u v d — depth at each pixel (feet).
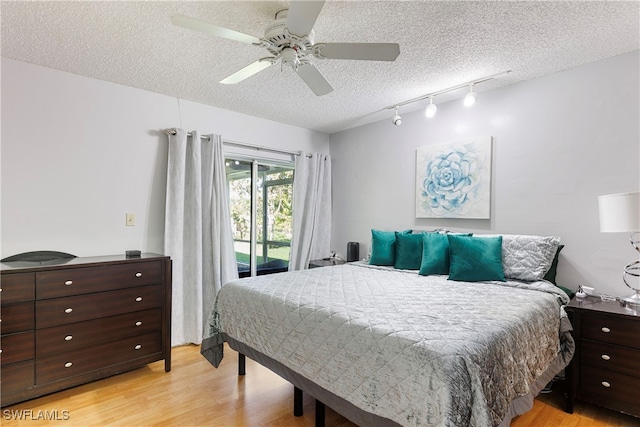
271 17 6.28
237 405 7.02
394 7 5.96
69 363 7.32
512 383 4.78
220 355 8.19
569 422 6.38
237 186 12.69
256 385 7.90
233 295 7.82
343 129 14.52
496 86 9.71
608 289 7.89
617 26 6.58
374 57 6.06
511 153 9.53
